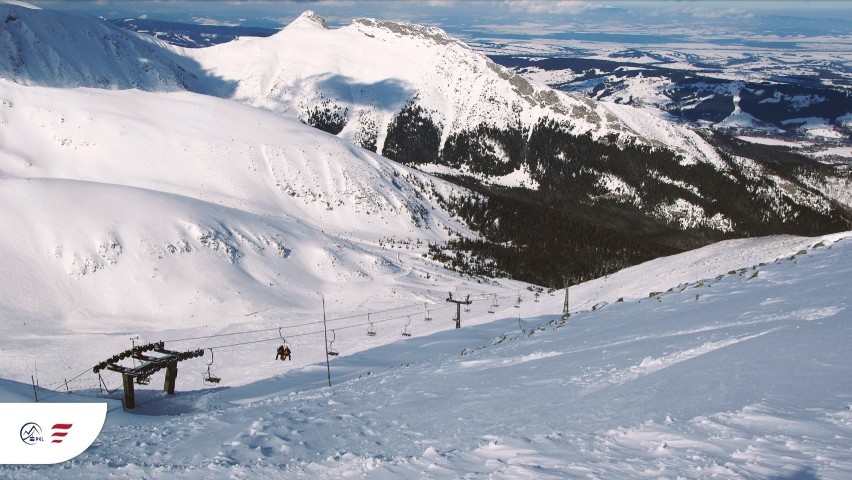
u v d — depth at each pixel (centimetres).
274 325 7550
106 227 8994
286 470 1127
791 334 1520
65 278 8250
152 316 8006
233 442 1380
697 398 1148
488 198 18800
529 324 5266
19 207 8881
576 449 1001
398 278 10638
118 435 1647
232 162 15300
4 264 8062
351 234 13738
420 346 4691
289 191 15025
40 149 15175
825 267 2758
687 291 3247
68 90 17162
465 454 1088
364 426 1499
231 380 4822
